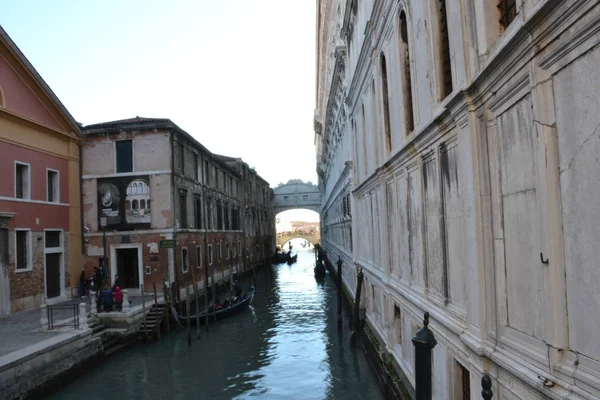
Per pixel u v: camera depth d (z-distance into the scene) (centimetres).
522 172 397
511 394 432
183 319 2005
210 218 2950
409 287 892
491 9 462
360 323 1683
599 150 282
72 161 2172
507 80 409
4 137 1719
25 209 1819
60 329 1414
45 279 1920
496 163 455
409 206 870
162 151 2212
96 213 2225
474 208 496
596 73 282
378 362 1221
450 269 623
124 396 1248
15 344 1233
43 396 1168
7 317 1642
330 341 1773
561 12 305
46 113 1986
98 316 1658
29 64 1812
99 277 2075
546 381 349
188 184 2464
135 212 2206
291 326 2084
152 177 2206
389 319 1119
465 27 507
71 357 1312
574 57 303
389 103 989
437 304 689
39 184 1928
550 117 338
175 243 2061
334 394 1195
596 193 288
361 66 1366
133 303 1947
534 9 330
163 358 1593
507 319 440
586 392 303
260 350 1680
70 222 2134
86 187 2239
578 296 315
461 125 535
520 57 374
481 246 491
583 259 306
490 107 461
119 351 1594
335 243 3394
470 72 496
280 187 6900
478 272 491
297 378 1350
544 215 346
